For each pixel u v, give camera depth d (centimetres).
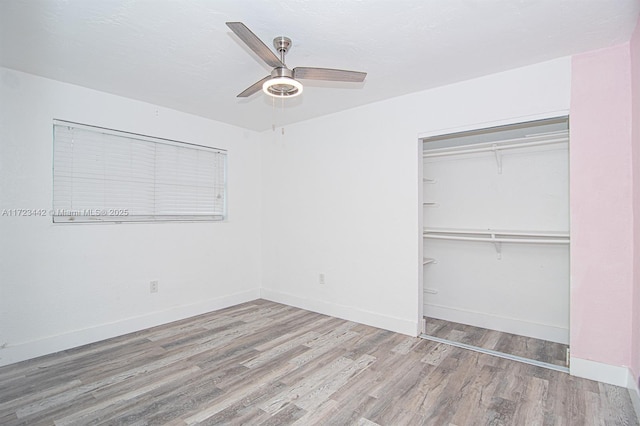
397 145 327
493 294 342
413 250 318
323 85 295
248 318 371
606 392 214
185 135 375
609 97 224
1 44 221
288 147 425
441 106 299
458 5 180
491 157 342
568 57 239
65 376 238
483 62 250
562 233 290
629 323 217
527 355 276
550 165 309
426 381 232
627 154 217
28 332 267
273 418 191
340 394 216
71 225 291
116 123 319
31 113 270
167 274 357
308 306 403
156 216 353
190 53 234
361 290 355
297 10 183
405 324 322
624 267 219
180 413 195
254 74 270
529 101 255
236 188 430
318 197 393
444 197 374
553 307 309
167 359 267
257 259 455
